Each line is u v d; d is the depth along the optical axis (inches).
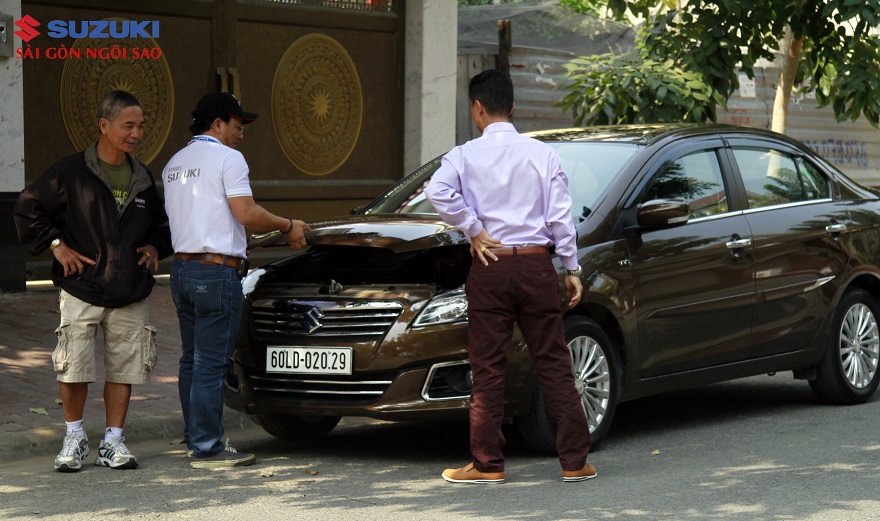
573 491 229.1
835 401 332.8
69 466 247.0
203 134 256.5
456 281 258.7
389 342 246.7
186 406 263.0
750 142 316.8
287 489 234.2
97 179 247.1
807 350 319.6
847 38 471.2
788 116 732.7
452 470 241.8
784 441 280.8
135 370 253.3
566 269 238.8
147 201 253.6
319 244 255.3
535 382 251.6
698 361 289.0
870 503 218.5
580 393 259.4
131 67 471.2
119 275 247.1
